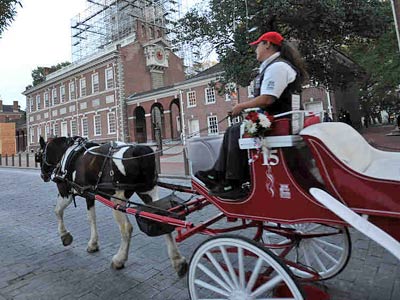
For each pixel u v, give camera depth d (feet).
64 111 134.92
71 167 15.58
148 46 121.80
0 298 11.59
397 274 11.48
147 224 11.10
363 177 7.10
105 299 11.16
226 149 9.45
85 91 125.49
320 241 12.40
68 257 15.33
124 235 13.69
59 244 17.29
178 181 33.99
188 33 40.37
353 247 14.08
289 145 7.61
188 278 9.14
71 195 16.28
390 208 6.82
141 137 116.47
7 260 15.28
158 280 12.37
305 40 35.27
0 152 96.68
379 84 57.77
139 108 113.91
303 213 7.68
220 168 9.48
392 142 48.42
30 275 13.47
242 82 36.42
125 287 11.95
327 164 7.51
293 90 8.86
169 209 11.37
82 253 15.74
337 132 8.93
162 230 11.32
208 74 91.61
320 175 7.80
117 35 137.59
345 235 10.73
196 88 94.63
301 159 8.29
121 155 13.60
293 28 33.96
